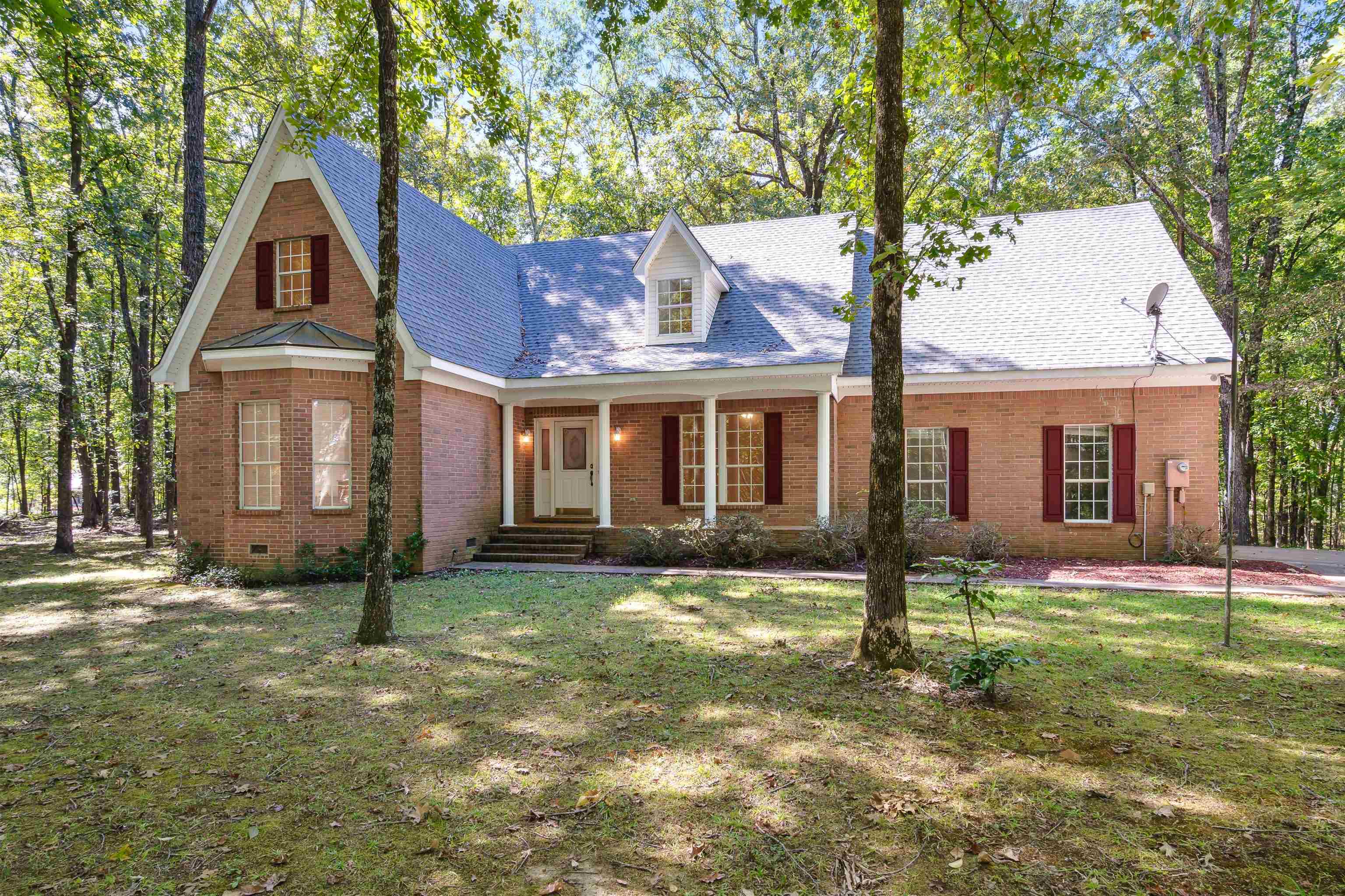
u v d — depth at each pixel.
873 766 4.29
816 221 17.34
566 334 16.27
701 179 27.70
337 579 12.21
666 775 4.21
